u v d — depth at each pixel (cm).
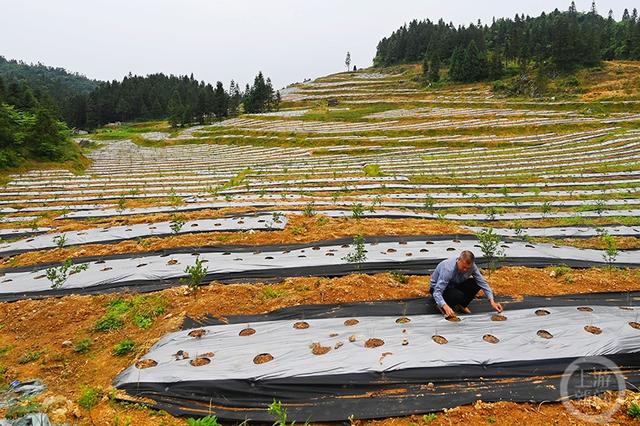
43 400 461
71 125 9225
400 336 550
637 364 494
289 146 4541
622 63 7175
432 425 411
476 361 484
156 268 868
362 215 1356
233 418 427
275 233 1109
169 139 5781
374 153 3678
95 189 2230
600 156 2620
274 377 465
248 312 655
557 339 530
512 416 418
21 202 1847
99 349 577
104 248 1038
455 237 1050
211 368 486
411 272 845
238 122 6769
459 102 6372
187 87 12188
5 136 2742
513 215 1399
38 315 688
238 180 2412
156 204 1705
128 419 425
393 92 8538
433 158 3019
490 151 3219
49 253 1028
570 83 6341
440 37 11662
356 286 732
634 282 762
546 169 2333
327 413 430
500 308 598
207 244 1030
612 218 1338
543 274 807
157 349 534
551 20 11638
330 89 9988
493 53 8850
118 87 11206
